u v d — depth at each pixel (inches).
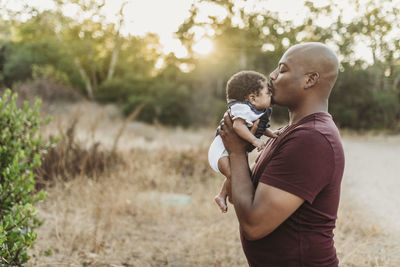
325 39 969.5
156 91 1008.2
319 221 63.2
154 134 610.2
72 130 266.1
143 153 341.4
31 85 848.3
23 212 96.6
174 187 251.9
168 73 1185.4
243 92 77.4
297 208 61.5
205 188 257.9
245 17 1096.8
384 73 935.0
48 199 204.5
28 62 1072.2
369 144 715.4
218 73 1023.0
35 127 125.0
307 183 59.1
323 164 59.6
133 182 245.6
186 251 161.3
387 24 882.1
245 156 72.1
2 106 117.8
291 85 67.4
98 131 441.1
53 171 224.2
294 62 67.3
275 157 62.9
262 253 67.2
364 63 941.2
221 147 78.5
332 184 61.8
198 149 336.2
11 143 115.4
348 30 920.9
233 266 146.6
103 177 233.8
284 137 64.8
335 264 66.5
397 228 187.8
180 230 186.1
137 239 172.9
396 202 248.7
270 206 60.0
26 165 115.8
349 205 234.8
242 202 64.6
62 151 244.8
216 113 918.4
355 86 944.3
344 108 941.2
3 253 92.0
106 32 1299.2
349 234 178.4
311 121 63.9
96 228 167.5
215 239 169.3
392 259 145.9
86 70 1266.0
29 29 1240.8
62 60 1138.0
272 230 61.7
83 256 148.2
